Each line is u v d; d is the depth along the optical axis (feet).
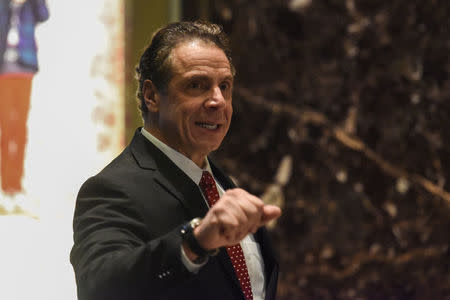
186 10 35.53
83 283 13.44
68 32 31.45
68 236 30.89
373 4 36.11
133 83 32.24
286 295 35.96
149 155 16.63
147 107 17.28
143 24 32.68
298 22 36.37
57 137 31.07
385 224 36.04
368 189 36.11
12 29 30.53
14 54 30.48
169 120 16.56
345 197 36.06
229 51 17.40
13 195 30.30
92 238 14.28
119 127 31.99
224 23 36.37
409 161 36.11
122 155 17.06
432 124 36.14
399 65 35.94
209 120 16.28
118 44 32.14
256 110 36.35
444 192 36.09
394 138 36.09
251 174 36.04
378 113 36.17
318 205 36.09
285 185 36.11
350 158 36.17
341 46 36.19
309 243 36.06
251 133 36.22
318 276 36.04
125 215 15.16
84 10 31.71
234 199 12.34
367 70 36.11
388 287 35.94
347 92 36.19
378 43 36.04
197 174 17.01
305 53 36.27
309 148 36.24
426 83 36.11
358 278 35.96
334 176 36.11
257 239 18.10
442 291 36.01
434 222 36.11
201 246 12.51
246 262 17.20
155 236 15.16
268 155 36.22
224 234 12.39
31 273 30.27
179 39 16.69
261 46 36.35
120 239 14.21
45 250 30.55
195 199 16.14
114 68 32.01
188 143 16.63
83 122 31.48
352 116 36.11
